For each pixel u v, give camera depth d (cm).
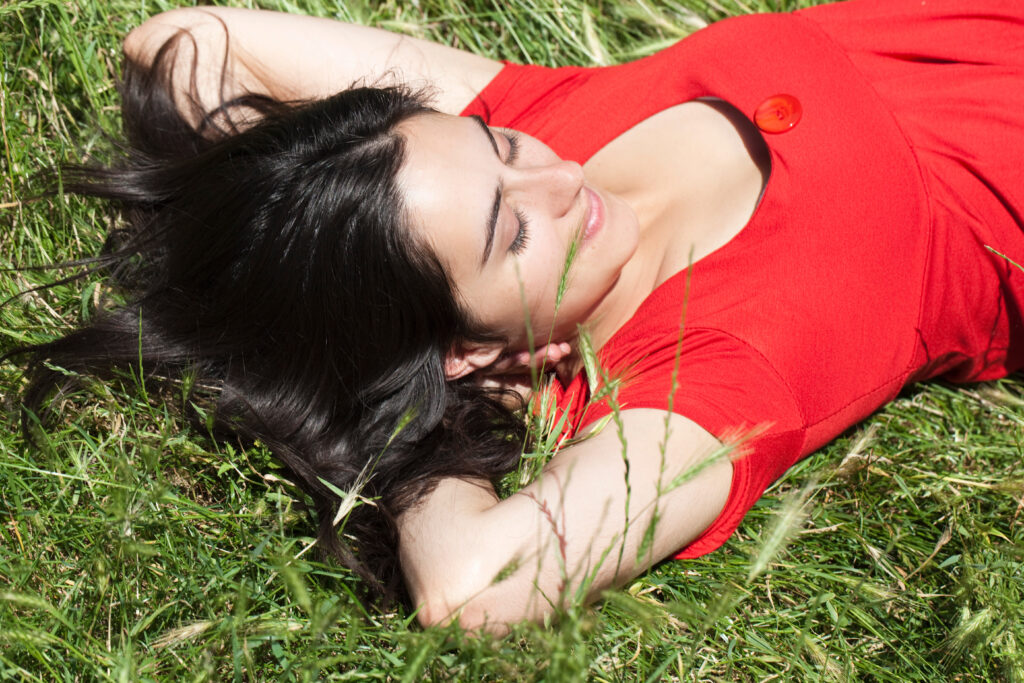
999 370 208
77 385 185
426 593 149
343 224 161
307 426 179
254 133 176
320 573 158
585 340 145
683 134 188
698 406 155
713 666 160
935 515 189
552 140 198
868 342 171
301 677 146
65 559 164
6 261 203
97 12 231
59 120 225
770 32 187
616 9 261
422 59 215
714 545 166
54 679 150
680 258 179
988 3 190
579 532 146
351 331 170
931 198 176
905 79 185
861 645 168
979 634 157
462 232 160
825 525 187
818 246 167
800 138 171
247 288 173
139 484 156
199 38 216
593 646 151
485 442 178
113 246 209
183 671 150
